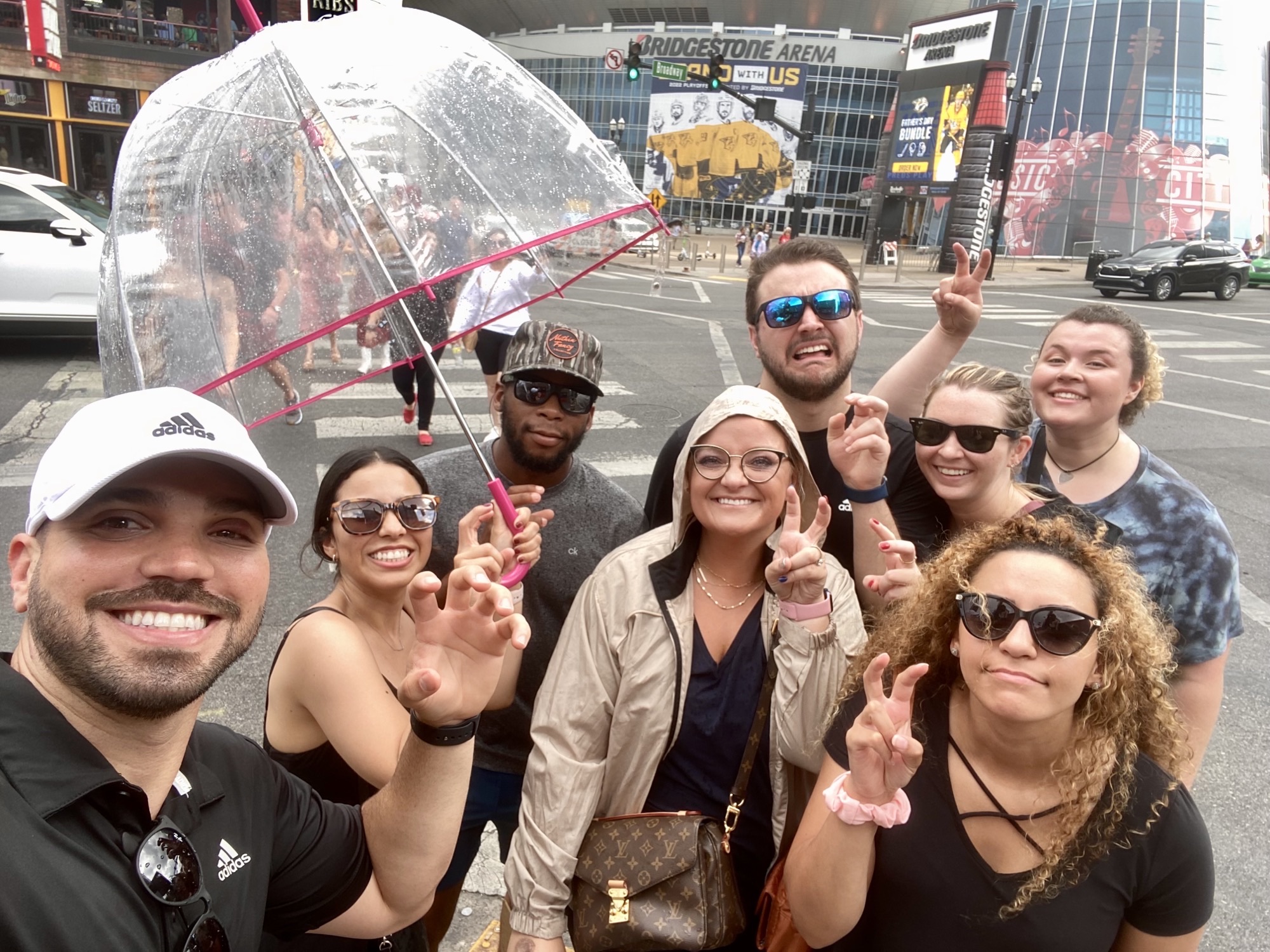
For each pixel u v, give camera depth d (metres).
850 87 58.09
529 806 1.93
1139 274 24.69
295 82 1.80
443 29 2.12
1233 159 45.66
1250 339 17.47
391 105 1.90
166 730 1.17
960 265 2.81
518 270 2.46
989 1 54.59
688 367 11.49
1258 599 5.47
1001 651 1.54
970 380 2.49
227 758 1.35
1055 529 1.65
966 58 32.47
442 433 7.72
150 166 1.79
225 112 1.80
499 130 2.07
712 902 1.84
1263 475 8.01
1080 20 47.00
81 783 1.06
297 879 1.45
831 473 2.68
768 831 1.99
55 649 1.08
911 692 1.50
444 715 1.48
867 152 58.75
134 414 1.11
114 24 22.30
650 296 20.55
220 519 1.16
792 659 1.91
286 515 1.23
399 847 1.52
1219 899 3.03
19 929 0.96
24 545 1.13
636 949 1.81
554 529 2.54
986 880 1.57
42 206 9.50
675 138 59.47
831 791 1.57
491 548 1.58
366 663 1.91
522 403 2.43
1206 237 45.06
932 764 1.66
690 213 60.22
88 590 1.09
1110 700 1.56
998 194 38.34
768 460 1.92
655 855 1.85
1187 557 2.44
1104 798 1.55
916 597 1.79
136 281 1.77
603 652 1.98
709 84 22.42
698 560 2.06
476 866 3.13
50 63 21.44
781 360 2.67
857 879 1.58
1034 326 17.91
